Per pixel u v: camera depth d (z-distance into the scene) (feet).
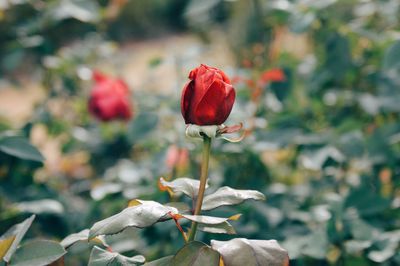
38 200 3.87
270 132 3.95
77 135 5.12
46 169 5.33
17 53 4.96
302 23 4.06
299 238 3.38
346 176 4.37
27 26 4.91
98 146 5.06
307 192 4.15
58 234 3.86
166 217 2.33
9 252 2.33
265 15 4.99
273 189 3.92
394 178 4.06
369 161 3.86
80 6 4.64
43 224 3.84
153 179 3.85
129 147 5.12
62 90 5.46
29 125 4.58
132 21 19.08
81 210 4.11
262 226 3.55
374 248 3.24
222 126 2.36
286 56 4.86
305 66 4.78
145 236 3.54
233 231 2.34
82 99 5.56
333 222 3.32
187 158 4.25
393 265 3.33
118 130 5.07
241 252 2.22
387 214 3.75
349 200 3.50
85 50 5.51
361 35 4.41
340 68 4.27
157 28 20.25
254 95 4.08
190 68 4.92
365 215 3.48
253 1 5.07
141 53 15.01
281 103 4.34
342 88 4.77
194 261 2.19
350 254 3.33
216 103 2.31
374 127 4.42
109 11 5.48
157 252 3.59
